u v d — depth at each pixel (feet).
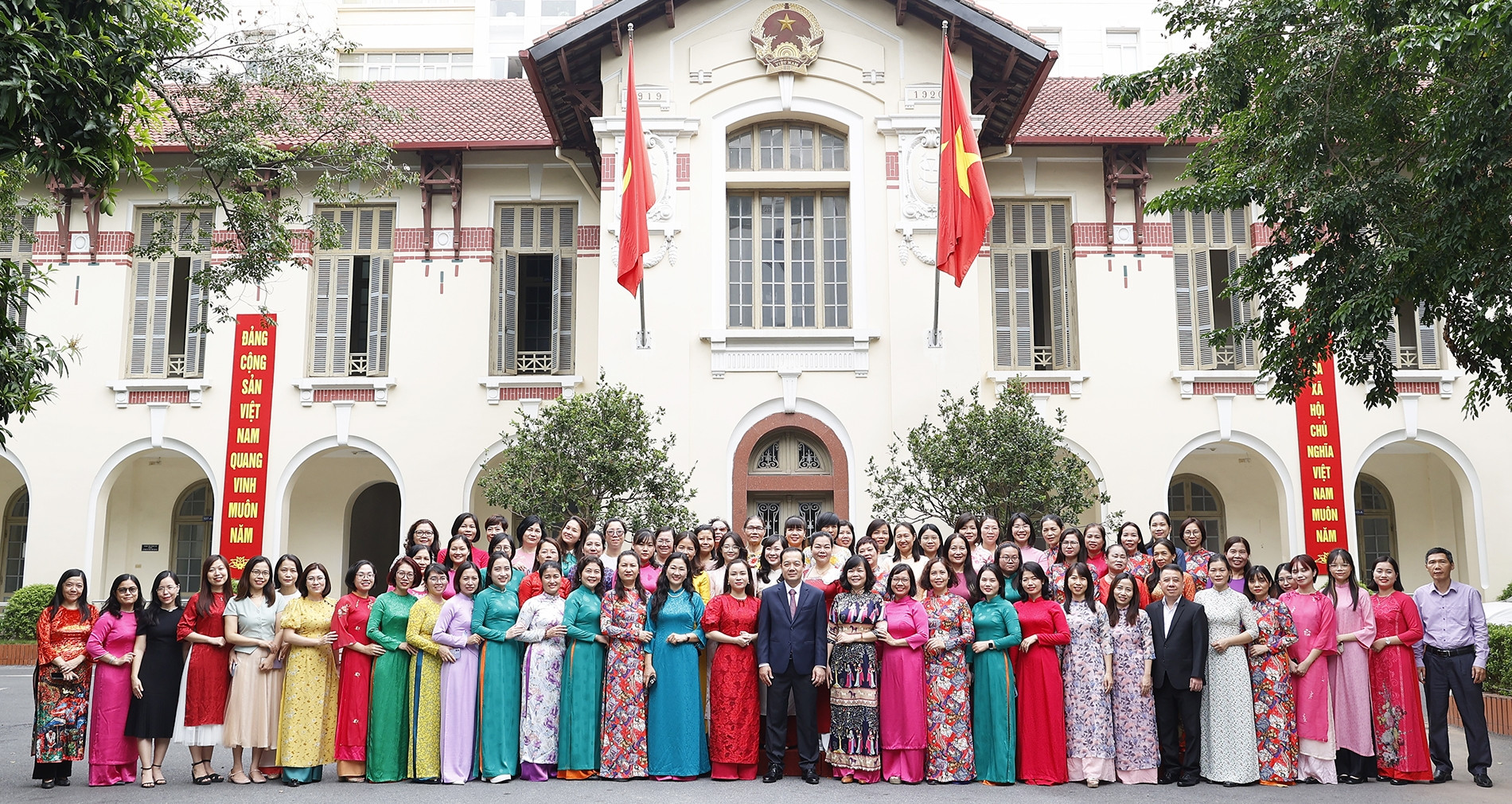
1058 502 45.50
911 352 52.85
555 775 28.86
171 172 41.81
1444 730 29.09
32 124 25.05
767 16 55.21
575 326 60.80
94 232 61.11
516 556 32.65
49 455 59.57
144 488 67.41
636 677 28.68
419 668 28.58
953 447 46.03
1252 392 58.70
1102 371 58.95
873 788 27.22
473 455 59.00
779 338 53.47
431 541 32.19
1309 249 34.04
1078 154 60.54
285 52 44.88
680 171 54.29
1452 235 29.43
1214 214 61.11
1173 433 58.44
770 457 53.83
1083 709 28.04
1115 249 59.98
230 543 57.77
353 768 28.63
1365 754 28.22
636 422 46.62
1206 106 37.68
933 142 54.19
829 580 30.12
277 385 59.72
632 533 43.80
